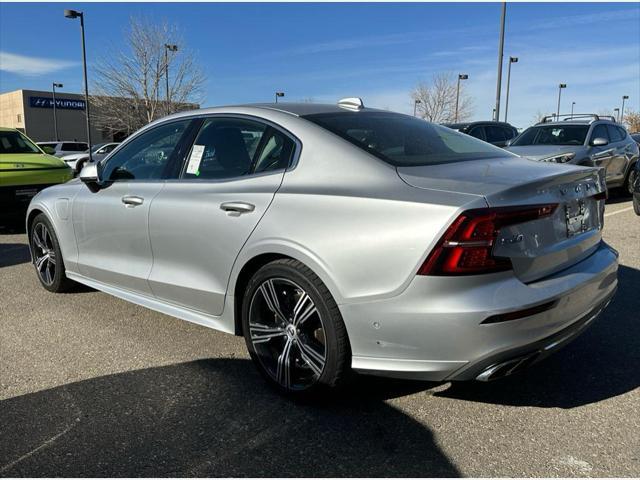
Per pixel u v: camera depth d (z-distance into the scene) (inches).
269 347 127.8
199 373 137.7
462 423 113.0
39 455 103.8
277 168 127.1
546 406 119.3
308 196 115.8
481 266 96.9
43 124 2058.3
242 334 134.6
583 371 135.2
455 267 96.6
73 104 2126.0
